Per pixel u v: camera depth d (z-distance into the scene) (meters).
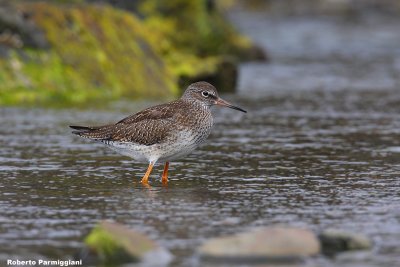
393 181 14.81
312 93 26.77
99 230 10.78
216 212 12.70
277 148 18.06
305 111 23.28
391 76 30.77
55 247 11.00
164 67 27.31
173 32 33.19
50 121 20.98
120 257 10.52
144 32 27.89
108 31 26.39
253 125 21.11
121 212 12.69
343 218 12.34
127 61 26.23
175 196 13.75
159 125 14.71
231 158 17.00
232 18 50.81
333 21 50.25
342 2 56.84
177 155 14.98
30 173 15.44
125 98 24.83
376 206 13.03
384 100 25.25
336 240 10.88
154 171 15.83
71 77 24.67
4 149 17.62
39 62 24.42
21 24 24.42
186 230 11.72
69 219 12.30
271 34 44.28
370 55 36.75
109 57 25.88
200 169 15.97
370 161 16.66
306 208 12.92
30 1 26.02
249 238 10.68
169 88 26.61
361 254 10.66
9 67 23.80
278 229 10.80
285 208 12.93
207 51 33.69
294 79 30.12
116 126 15.01
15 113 21.95
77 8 26.28
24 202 13.29
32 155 17.08
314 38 42.72
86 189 14.23
